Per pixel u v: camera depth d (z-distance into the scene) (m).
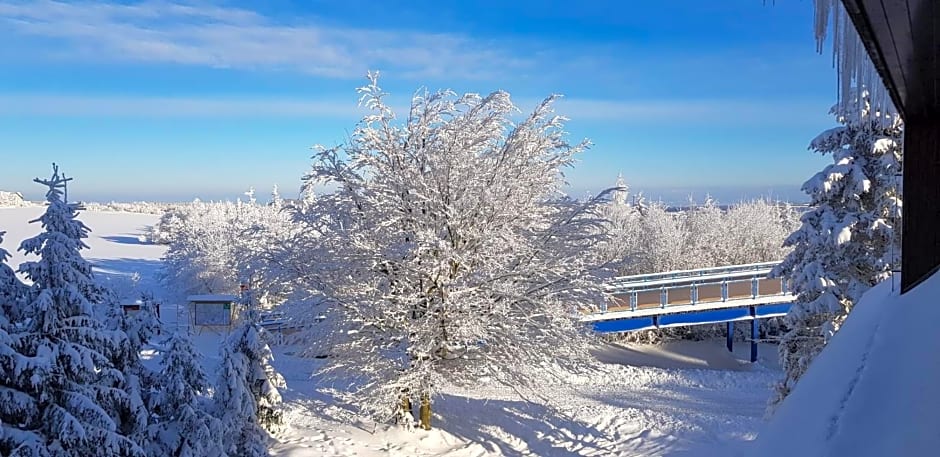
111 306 9.45
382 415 12.71
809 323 13.91
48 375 7.64
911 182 4.28
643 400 18.67
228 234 38.16
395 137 12.99
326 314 12.45
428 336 12.02
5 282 8.23
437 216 12.46
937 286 3.18
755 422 14.44
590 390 19.81
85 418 8.06
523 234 13.03
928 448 1.58
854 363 2.60
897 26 2.68
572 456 12.27
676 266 36.97
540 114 12.77
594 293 12.91
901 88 3.68
